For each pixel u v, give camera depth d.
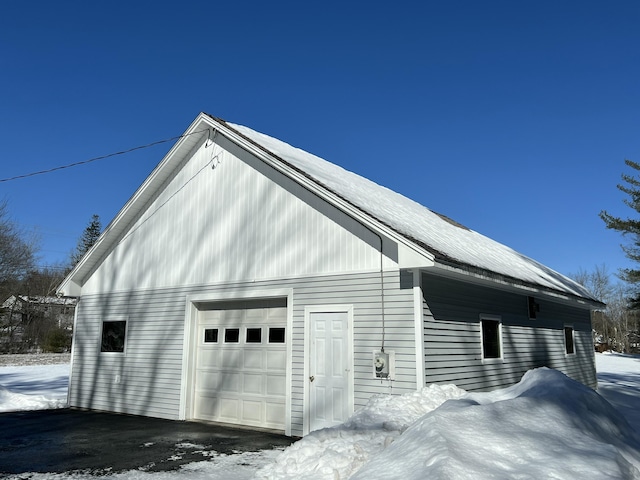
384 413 6.73
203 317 11.48
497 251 14.90
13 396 13.93
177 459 7.32
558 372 6.73
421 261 7.77
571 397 5.52
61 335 37.00
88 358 13.38
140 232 12.93
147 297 12.38
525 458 3.78
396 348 8.26
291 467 5.35
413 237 8.40
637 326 57.03
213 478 6.29
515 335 12.12
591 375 18.03
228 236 11.05
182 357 11.30
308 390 9.08
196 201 11.88
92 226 67.31
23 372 23.11
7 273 36.91
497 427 4.30
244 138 10.58
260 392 10.17
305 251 9.67
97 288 13.65
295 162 10.58
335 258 9.24
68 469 6.77
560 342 15.34
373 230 8.77
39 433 9.48
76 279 13.95
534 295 13.51
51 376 21.05
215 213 11.42
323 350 9.06
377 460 4.34
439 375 8.45
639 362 34.00
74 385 13.54
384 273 8.62
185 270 11.73
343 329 8.89
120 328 12.84
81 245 66.06
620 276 28.91
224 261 11.02
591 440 4.29
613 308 66.31
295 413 9.15
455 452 3.74
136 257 12.88
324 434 5.93
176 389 11.27
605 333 67.06
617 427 5.55
